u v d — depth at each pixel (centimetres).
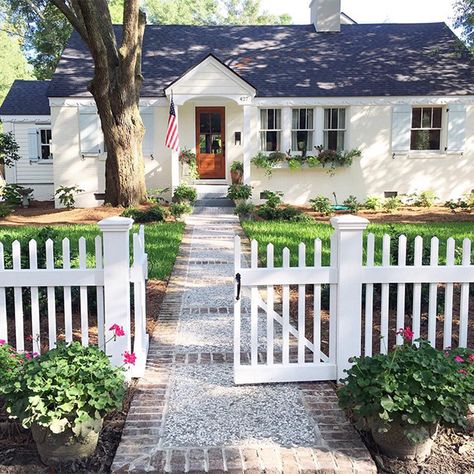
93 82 1460
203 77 1630
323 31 2062
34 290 454
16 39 4262
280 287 768
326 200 1653
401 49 1962
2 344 416
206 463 341
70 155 1766
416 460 354
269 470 336
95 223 1378
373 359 363
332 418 399
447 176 1794
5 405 354
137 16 1491
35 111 2264
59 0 1382
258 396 436
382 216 1551
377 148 1778
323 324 613
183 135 1823
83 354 370
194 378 471
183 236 1213
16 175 2278
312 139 1783
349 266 450
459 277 459
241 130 1842
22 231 1180
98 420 348
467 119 1767
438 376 344
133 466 338
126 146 1582
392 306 634
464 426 346
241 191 1602
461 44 1880
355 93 1747
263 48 1983
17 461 355
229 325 616
